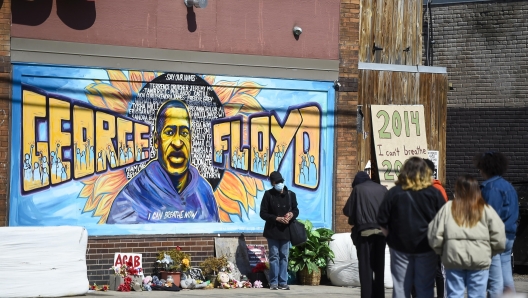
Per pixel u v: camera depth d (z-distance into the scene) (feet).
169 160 44.91
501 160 32.55
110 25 43.55
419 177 30.09
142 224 44.09
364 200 35.14
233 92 46.75
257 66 47.39
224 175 46.44
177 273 43.68
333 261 46.37
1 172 40.65
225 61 46.52
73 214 42.37
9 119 40.91
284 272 44.09
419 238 29.71
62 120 42.24
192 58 45.65
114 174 43.45
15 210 40.93
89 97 42.93
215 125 46.21
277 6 48.08
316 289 44.45
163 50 44.86
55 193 41.93
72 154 42.42
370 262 35.06
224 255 45.85
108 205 43.24
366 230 34.94
